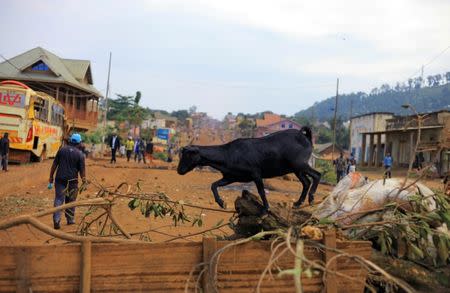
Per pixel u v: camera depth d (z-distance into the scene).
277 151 6.21
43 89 44.50
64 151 9.16
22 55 44.84
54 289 3.64
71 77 47.62
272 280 3.87
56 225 9.07
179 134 102.25
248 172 6.11
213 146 6.28
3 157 19.33
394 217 5.12
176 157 61.44
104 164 31.61
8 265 3.60
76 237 4.05
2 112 22.14
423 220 4.89
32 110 22.53
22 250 3.61
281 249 3.89
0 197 13.27
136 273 3.74
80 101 50.31
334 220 5.00
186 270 3.81
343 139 92.25
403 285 2.95
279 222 5.71
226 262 3.84
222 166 6.15
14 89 22.20
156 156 51.38
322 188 23.47
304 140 6.45
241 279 3.86
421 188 5.64
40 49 45.59
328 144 77.38
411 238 4.80
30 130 22.48
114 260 3.71
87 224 5.82
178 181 22.47
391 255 4.93
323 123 133.62
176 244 3.80
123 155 51.19
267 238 5.44
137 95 75.19
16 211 11.22
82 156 9.27
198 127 159.25
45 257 3.63
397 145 46.50
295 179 27.53
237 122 129.38
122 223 10.29
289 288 3.89
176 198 15.31
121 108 87.00
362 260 3.16
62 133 31.41
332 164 36.06
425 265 4.94
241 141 6.24
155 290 3.77
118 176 22.34
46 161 26.75
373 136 52.47
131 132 77.69
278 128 95.94
